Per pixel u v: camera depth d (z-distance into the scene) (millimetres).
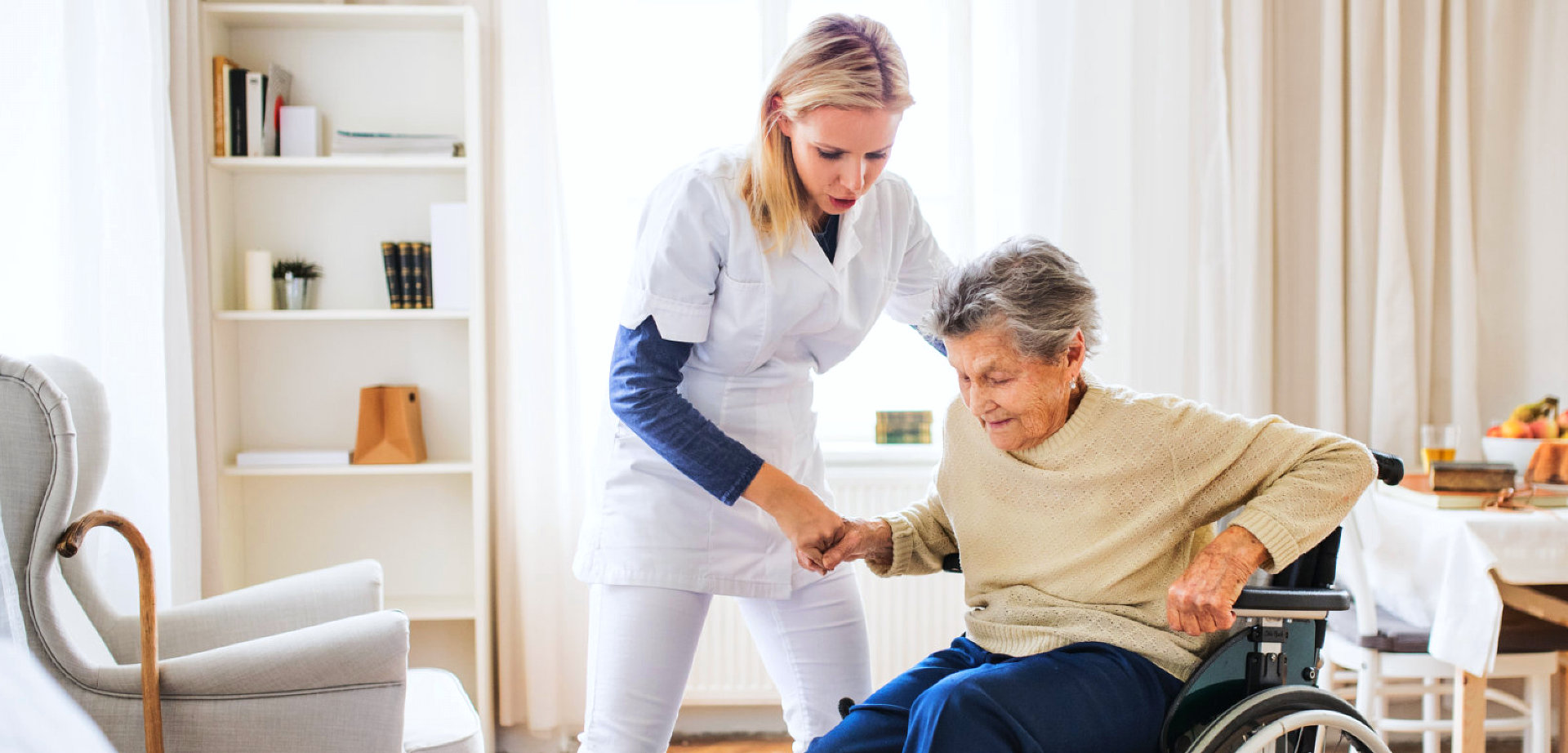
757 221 1333
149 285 2119
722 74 2713
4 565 1316
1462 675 2172
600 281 2619
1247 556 1150
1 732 870
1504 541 2105
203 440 2465
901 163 2820
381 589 1816
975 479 1347
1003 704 1121
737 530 1471
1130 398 1283
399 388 2594
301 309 2588
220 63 2486
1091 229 2646
